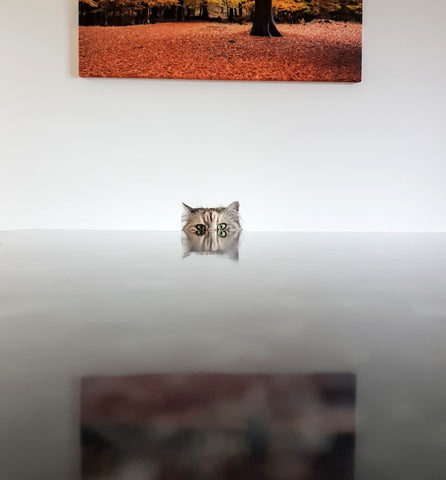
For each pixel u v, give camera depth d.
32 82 2.47
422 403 0.26
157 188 2.54
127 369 0.32
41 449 0.20
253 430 0.22
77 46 2.47
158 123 2.52
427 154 2.62
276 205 2.59
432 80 2.58
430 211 2.63
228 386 0.28
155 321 0.50
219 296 0.67
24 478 0.18
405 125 2.60
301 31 2.48
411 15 2.54
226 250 1.48
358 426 0.22
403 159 2.61
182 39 2.45
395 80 2.57
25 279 0.84
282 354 0.36
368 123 2.58
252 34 2.47
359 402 0.26
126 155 2.53
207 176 2.55
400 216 2.63
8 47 2.45
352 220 2.62
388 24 2.54
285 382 0.29
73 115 2.50
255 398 0.26
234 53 2.47
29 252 1.38
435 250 1.53
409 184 2.62
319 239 2.00
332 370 0.32
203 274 0.92
